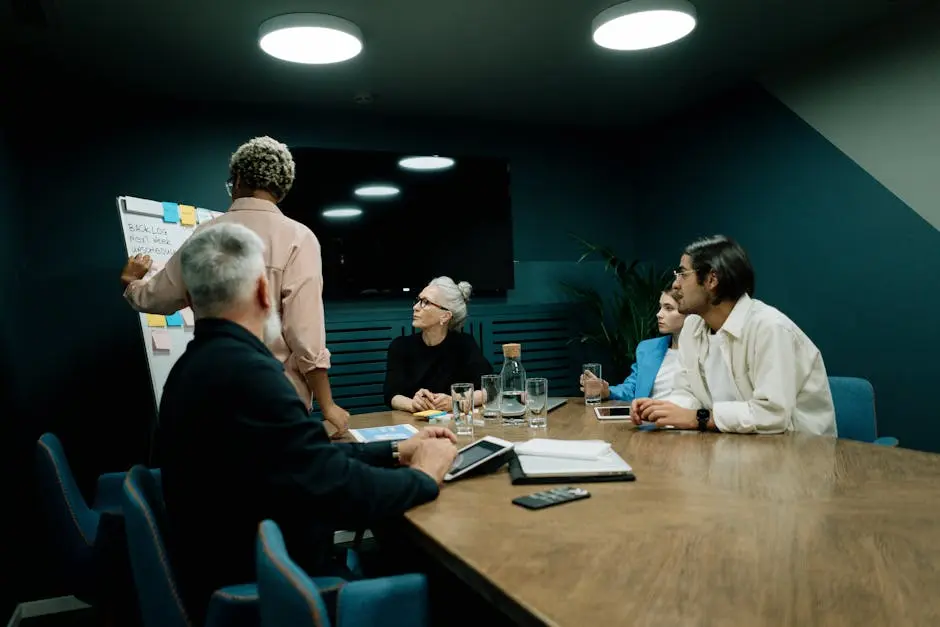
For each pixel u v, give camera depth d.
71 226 3.24
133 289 2.23
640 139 4.63
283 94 3.52
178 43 2.80
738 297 2.02
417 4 2.55
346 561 1.59
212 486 1.20
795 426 1.93
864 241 3.14
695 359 2.18
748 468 1.48
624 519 1.17
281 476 1.18
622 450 1.70
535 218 4.38
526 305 4.25
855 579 0.88
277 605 0.79
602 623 0.79
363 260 3.80
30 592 2.99
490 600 0.93
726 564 0.95
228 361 1.22
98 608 1.81
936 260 2.84
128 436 3.29
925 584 0.86
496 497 1.36
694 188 4.16
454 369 2.83
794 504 1.21
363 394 3.83
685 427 1.91
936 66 2.78
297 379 2.10
